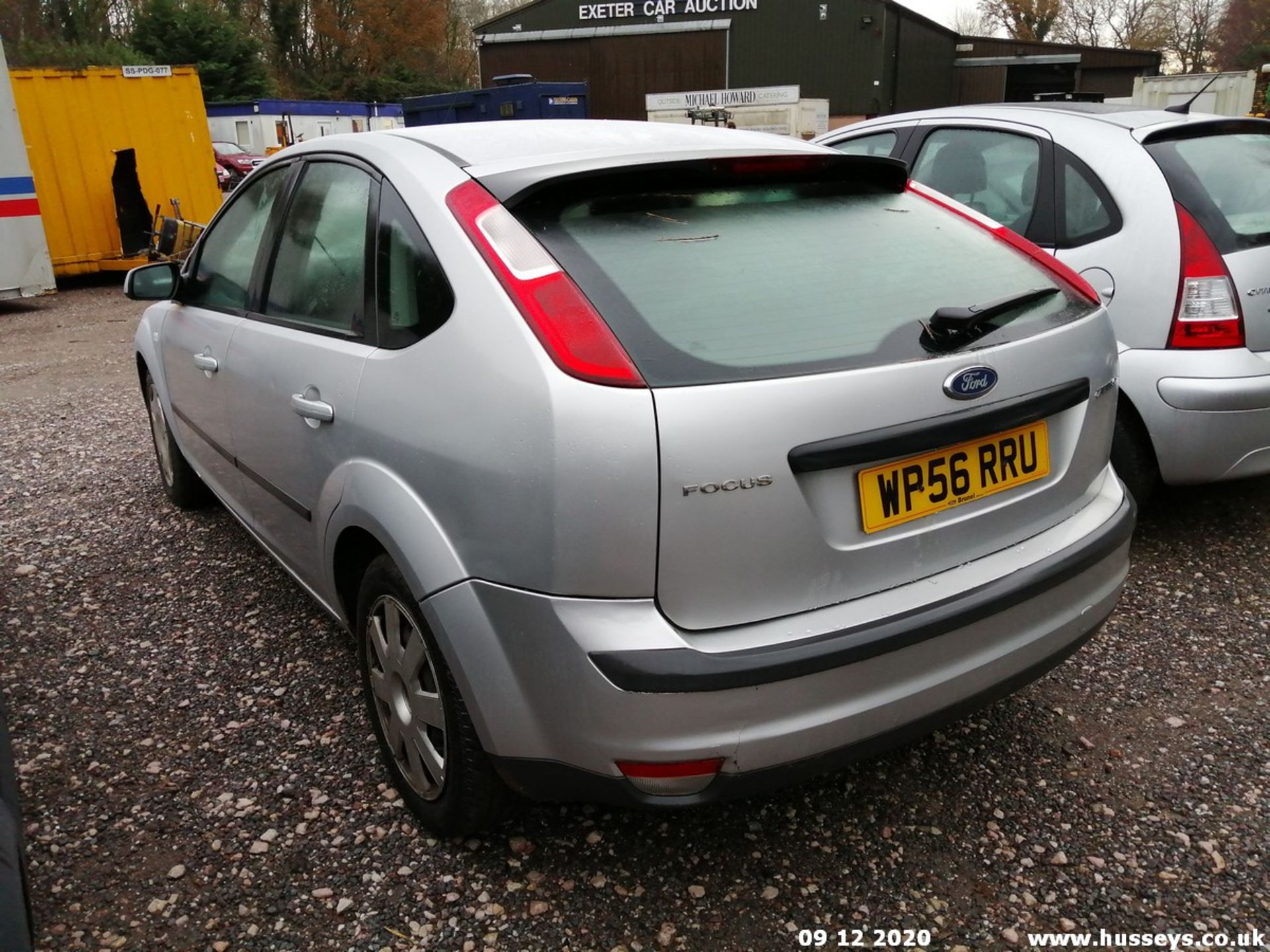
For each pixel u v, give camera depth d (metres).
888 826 2.39
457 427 1.93
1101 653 3.17
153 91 13.64
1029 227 4.04
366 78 55.97
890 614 1.92
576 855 2.30
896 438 1.90
